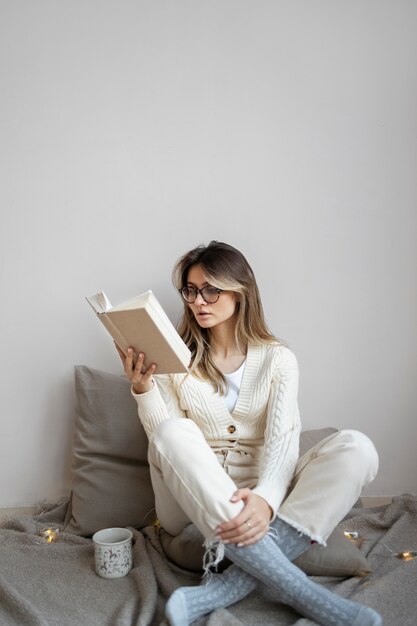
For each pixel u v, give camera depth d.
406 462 2.05
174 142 1.95
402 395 2.04
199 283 1.60
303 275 2.00
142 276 1.95
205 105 1.95
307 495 1.35
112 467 1.79
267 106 1.96
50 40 1.90
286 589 1.24
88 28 1.91
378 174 2.00
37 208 1.91
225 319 1.63
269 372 1.60
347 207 2.00
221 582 1.29
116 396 1.84
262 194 1.97
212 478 1.28
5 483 1.95
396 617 1.25
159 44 1.93
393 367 2.04
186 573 1.46
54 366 1.95
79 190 1.92
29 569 1.50
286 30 1.96
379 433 2.04
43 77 1.90
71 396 1.95
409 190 2.01
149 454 1.41
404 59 1.99
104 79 1.92
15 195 1.90
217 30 1.95
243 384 1.62
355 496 1.37
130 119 1.93
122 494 1.76
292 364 1.62
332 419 2.03
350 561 1.42
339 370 2.03
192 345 1.70
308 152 1.98
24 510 1.95
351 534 1.68
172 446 1.32
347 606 1.18
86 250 1.93
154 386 1.48
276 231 1.98
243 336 1.67
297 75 1.97
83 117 1.92
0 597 1.32
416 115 2.00
